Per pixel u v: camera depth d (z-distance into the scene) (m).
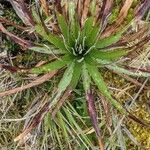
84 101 0.57
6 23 0.56
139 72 0.55
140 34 0.55
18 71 0.52
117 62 0.54
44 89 0.58
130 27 0.58
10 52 0.60
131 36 0.55
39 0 0.58
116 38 0.53
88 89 0.53
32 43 0.54
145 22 0.58
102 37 0.55
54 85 0.57
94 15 0.55
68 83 0.53
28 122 0.58
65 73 0.53
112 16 0.58
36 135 0.58
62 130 0.57
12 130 0.60
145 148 0.59
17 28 0.58
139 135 0.59
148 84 0.59
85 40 0.53
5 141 0.60
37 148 0.59
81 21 0.55
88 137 0.59
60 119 0.56
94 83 0.57
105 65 0.54
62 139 0.60
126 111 0.53
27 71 0.52
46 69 0.52
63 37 0.50
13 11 0.60
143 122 0.54
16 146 0.57
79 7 0.55
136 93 0.59
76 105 0.59
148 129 0.59
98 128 0.52
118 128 0.58
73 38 0.54
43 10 0.55
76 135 0.59
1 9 0.60
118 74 0.56
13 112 0.60
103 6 0.52
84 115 0.58
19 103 0.60
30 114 0.58
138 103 0.60
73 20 0.53
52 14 0.58
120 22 0.55
